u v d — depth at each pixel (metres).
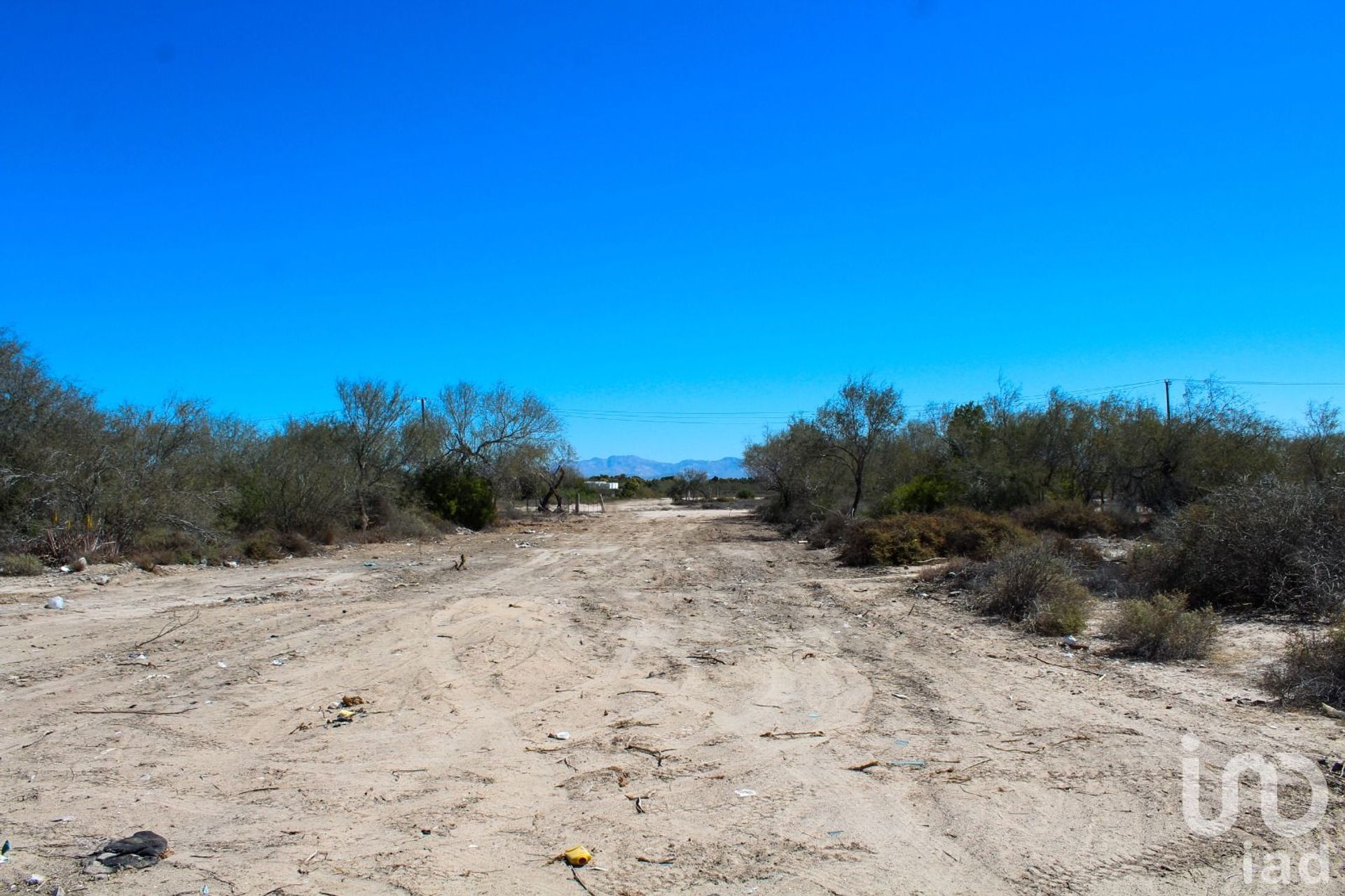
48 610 14.31
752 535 35.59
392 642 11.59
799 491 38.53
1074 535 25.50
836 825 5.29
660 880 4.55
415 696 8.79
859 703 8.45
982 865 4.69
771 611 14.85
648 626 13.27
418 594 17.03
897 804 5.63
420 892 4.43
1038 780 6.03
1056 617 12.09
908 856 4.82
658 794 5.91
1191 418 29.16
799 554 26.33
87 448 21.42
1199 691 8.52
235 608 14.84
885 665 10.24
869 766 6.43
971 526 21.98
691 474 79.44
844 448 33.88
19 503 20.17
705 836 5.14
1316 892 4.32
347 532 30.36
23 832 5.28
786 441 39.22
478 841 5.12
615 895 4.39
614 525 43.59
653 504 76.31
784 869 4.67
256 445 30.34
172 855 4.91
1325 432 25.86
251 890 4.47
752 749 6.94
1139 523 27.38
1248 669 9.42
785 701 8.55
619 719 7.92
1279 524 12.83
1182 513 15.82
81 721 7.87
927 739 7.14
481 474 43.84
